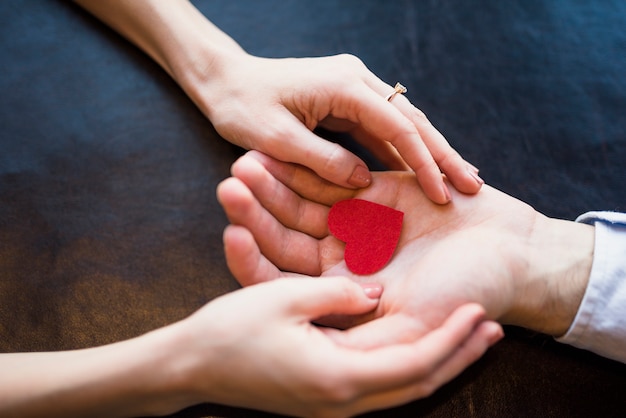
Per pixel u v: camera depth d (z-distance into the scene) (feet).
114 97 1.90
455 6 1.96
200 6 1.98
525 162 1.83
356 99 1.65
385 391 1.48
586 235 1.66
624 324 1.59
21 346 1.73
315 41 1.95
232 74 1.76
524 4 1.95
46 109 1.90
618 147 1.83
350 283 1.56
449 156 1.66
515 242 1.62
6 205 1.83
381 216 1.65
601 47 1.91
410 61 1.92
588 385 1.68
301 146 1.65
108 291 1.77
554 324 1.66
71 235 1.80
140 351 1.49
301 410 1.52
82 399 1.50
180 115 1.88
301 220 1.67
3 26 1.96
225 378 1.48
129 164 1.85
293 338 1.46
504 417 1.66
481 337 1.50
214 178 1.84
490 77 1.90
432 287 1.54
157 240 1.80
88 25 1.96
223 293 1.76
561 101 1.87
